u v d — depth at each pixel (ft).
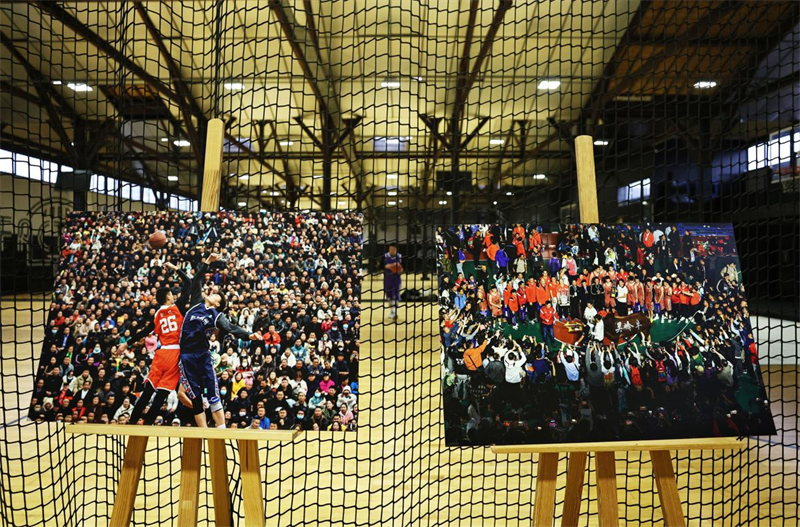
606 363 4.45
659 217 22.59
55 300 4.55
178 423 4.24
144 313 4.49
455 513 6.24
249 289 4.51
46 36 17.44
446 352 4.38
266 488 6.82
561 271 4.68
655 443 4.25
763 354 16.19
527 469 7.70
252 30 18.39
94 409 4.30
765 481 7.18
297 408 4.25
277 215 4.66
